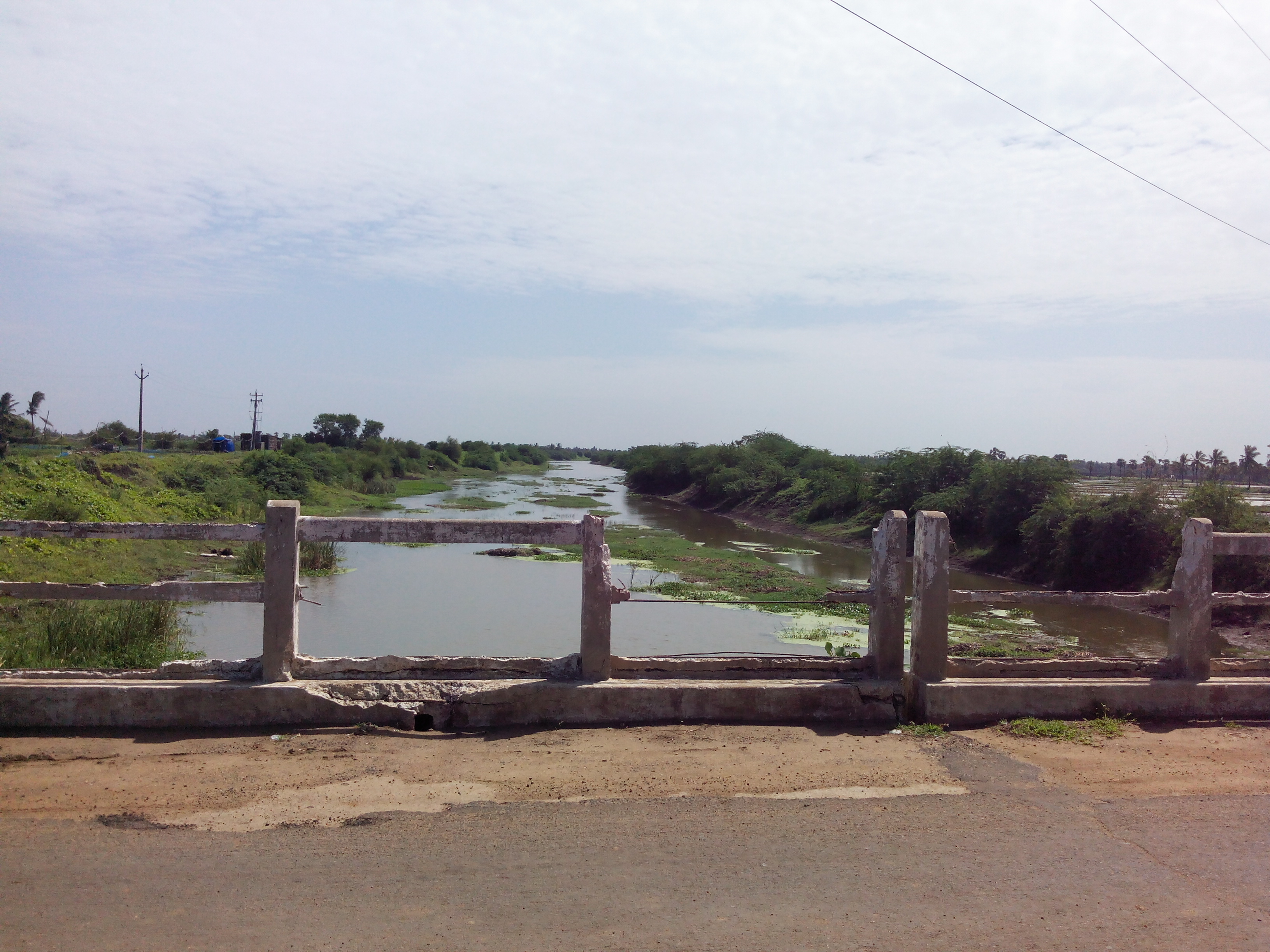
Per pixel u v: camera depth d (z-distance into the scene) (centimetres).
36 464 2144
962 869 384
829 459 4591
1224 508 1855
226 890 350
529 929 327
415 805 439
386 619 1470
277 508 556
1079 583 2069
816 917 341
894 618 620
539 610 1577
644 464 7025
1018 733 575
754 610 1653
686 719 583
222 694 545
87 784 456
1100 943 327
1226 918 347
